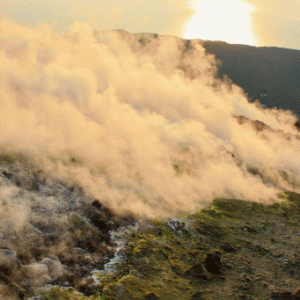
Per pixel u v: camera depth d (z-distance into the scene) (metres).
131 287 4.17
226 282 4.68
